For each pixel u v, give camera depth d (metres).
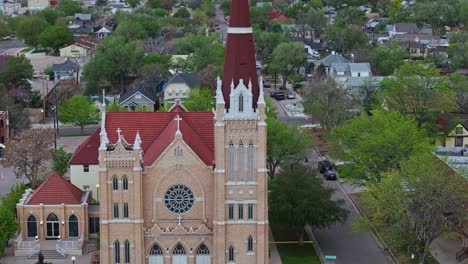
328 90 188.38
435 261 120.56
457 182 117.69
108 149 106.44
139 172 105.38
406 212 116.94
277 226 134.25
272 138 148.25
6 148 154.12
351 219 139.00
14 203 132.88
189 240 108.50
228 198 105.88
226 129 103.62
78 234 126.19
